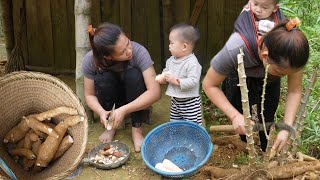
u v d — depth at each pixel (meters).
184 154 2.86
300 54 2.04
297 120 2.53
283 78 3.82
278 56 2.06
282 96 3.71
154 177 2.68
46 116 2.73
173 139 2.91
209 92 2.44
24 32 4.16
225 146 3.11
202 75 4.12
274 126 2.38
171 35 2.90
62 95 2.75
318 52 3.75
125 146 2.92
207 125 3.52
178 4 3.98
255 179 2.48
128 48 2.71
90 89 2.97
